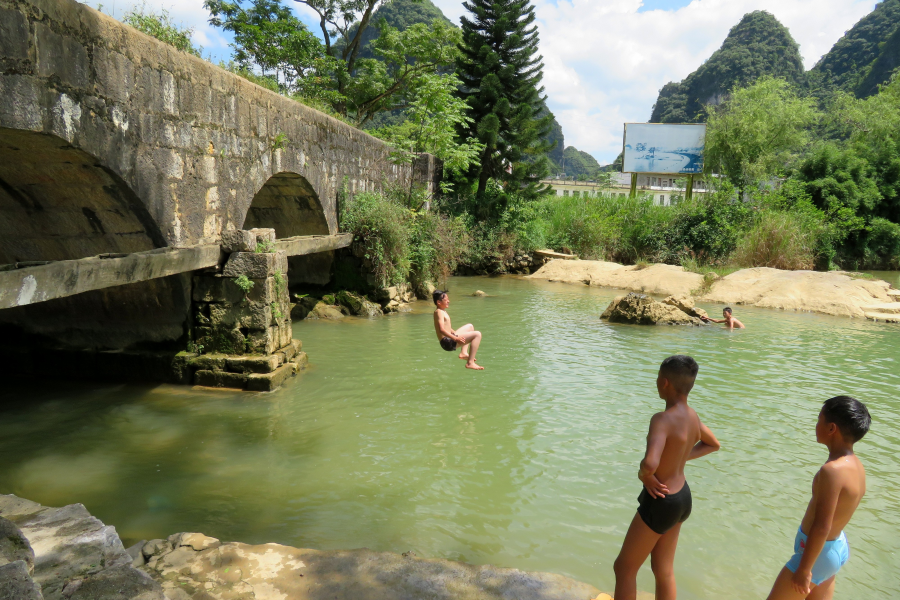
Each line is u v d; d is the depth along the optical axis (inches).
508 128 958.4
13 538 98.4
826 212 946.1
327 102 863.1
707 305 617.3
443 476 198.5
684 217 902.4
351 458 212.7
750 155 1156.5
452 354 371.9
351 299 514.0
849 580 145.8
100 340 311.0
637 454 219.1
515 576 129.5
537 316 525.0
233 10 792.3
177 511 172.7
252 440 228.7
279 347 315.0
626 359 365.1
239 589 120.8
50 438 228.8
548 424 249.8
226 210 308.5
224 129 301.4
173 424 245.3
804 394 297.3
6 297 172.6
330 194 480.1
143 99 237.1
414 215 613.0
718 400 286.7
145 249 266.2
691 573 146.2
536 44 962.7
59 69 191.8
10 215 252.4
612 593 135.6
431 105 802.2
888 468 212.5
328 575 127.4
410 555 138.3
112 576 102.8
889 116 1093.8
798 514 177.5
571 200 1042.7
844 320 526.0
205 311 301.9
